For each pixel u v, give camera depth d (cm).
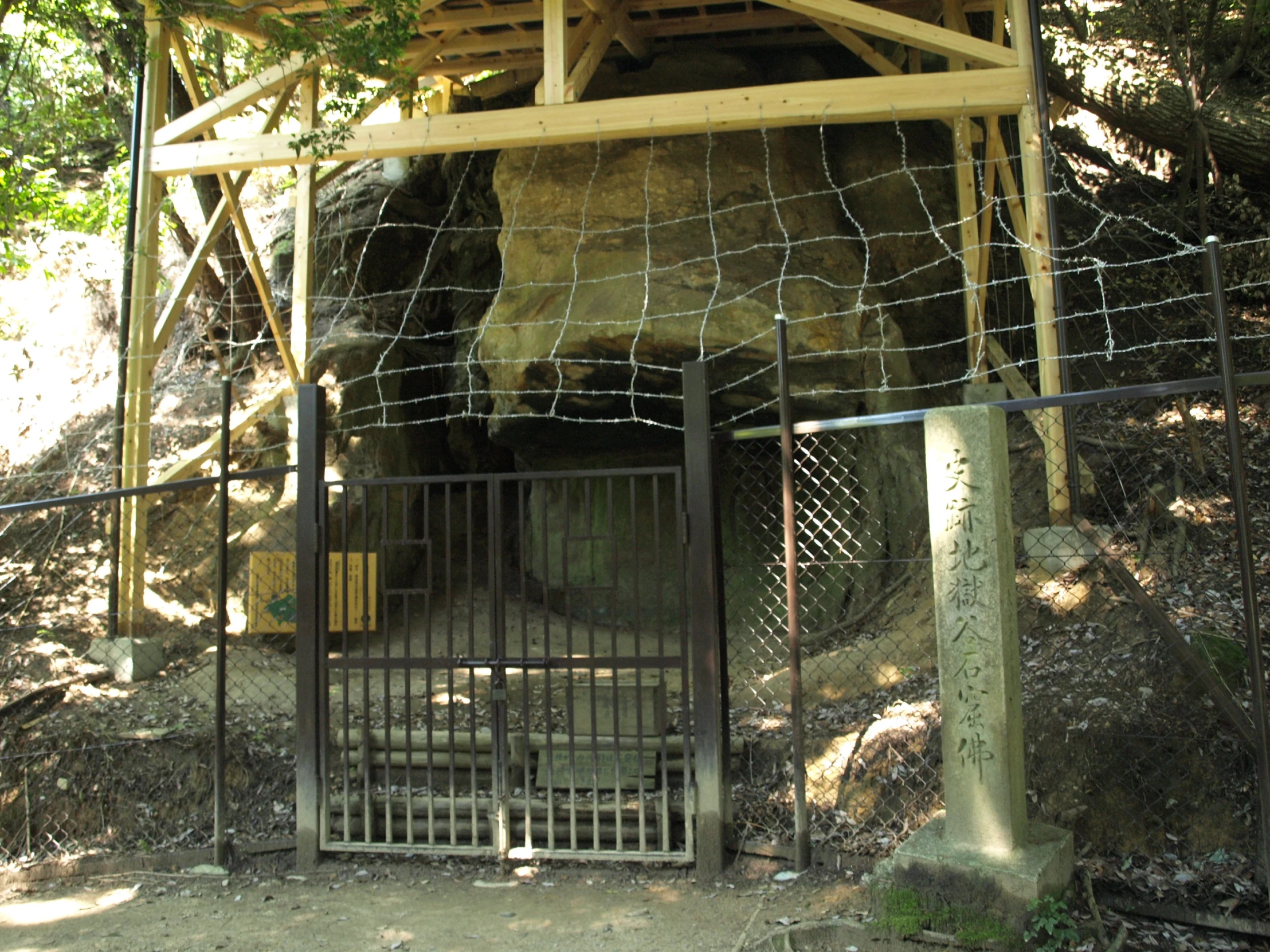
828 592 789
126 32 841
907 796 459
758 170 852
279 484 866
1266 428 691
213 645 726
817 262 817
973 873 344
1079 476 621
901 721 495
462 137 738
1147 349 819
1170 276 875
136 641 656
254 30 826
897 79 688
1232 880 388
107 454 883
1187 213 916
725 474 855
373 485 457
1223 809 416
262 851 471
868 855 429
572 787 436
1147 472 679
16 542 791
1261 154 838
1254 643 345
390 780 460
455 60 1037
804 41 992
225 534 484
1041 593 580
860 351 770
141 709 586
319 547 464
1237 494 350
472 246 1091
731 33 998
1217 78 891
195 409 959
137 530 715
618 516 911
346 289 1089
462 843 461
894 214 917
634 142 866
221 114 776
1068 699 477
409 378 988
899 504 765
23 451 890
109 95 1035
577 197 848
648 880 429
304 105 823
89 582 758
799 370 756
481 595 912
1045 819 438
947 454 365
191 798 520
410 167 1163
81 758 525
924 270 912
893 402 782
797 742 427
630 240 819
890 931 349
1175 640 473
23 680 623
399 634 822
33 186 939
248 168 777
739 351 741
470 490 447
